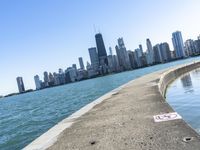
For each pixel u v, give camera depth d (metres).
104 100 14.42
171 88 23.11
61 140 6.98
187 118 10.08
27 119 31.36
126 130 6.82
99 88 73.25
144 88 16.94
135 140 5.84
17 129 23.97
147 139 5.76
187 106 12.83
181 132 5.84
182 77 33.44
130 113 9.04
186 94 17.36
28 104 69.50
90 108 12.16
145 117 7.95
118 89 20.12
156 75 27.66
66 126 8.81
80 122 9.08
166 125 6.61
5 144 17.50
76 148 6.02
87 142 6.35
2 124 31.03
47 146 6.59
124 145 5.64
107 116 9.29
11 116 41.16
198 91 17.89
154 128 6.52
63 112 30.69
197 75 32.12
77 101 42.12
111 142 6.01
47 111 36.50
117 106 11.28
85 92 66.12
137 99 12.30
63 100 53.03
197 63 50.53
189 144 5.04
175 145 5.11
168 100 15.84
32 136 18.78
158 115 7.90
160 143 5.36
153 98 11.74
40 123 24.98
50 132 8.27
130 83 23.98
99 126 7.88
